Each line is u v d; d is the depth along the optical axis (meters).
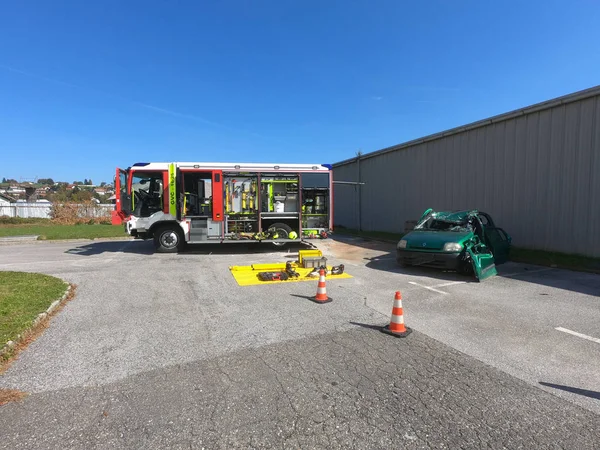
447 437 2.69
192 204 12.41
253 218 12.51
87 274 8.75
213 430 2.78
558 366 3.87
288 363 3.93
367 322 5.25
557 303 6.23
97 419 2.92
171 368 3.82
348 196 22.83
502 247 9.94
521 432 2.74
